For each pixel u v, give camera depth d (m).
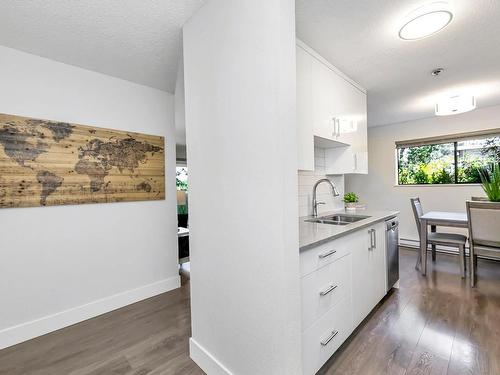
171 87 2.76
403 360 1.60
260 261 1.21
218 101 1.43
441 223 3.03
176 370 1.58
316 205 2.70
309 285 1.41
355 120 2.79
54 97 2.12
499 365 1.52
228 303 1.40
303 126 1.97
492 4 1.59
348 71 2.53
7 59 1.91
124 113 2.54
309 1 1.57
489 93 3.19
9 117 1.90
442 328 1.93
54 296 2.09
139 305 2.48
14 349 1.83
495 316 2.07
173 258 2.89
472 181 3.94
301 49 1.99
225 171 1.39
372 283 2.18
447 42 2.04
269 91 1.13
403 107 3.71
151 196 2.70
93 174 2.29
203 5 1.52
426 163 4.39
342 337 1.72
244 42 1.25
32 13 1.58
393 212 2.83
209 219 1.52
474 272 2.74
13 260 1.92
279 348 1.15
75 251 2.21
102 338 1.93
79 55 2.07
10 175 1.89
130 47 1.99
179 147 6.89
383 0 1.58
